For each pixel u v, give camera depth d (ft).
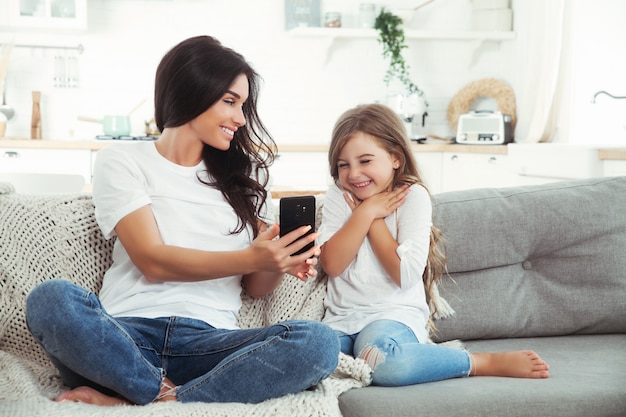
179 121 5.54
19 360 5.27
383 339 5.33
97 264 5.83
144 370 4.75
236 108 5.61
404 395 4.90
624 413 5.02
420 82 17.39
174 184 5.64
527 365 5.39
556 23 14.08
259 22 16.57
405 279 5.88
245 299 6.12
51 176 8.80
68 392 4.68
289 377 4.72
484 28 16.93
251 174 6.08
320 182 15.48
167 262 5.17
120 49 15.99
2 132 14.93
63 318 4.49
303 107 16.99
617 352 6.13
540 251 6.79
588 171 11.04
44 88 15.75
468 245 6.59
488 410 4.85
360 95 17.20
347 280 6.15
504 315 6.59
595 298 6.69
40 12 14.70
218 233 5.65
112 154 5.58
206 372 5.12
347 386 5.03
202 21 16.30
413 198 6.21
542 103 14.56
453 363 5.35
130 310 5.32
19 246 5.63
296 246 5.12
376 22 16.33
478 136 15.61
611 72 13.76
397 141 6.33
